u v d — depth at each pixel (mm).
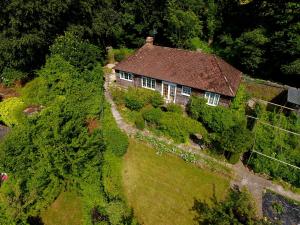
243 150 22250
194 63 30641
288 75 35219
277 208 20047
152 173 23281
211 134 24328
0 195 18875
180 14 40438
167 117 26281
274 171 21906
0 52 33562
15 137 19375
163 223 19812
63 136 19781
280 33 32031
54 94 27578
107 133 25031
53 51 32031
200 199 21062
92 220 18953
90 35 42406
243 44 34812
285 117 27781
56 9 34219
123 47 50594
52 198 20312
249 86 33781
